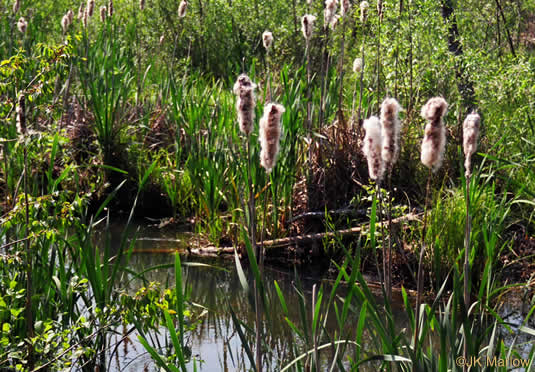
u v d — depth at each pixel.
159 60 11.45
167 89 9.34
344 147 7.55
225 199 7.45
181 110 8.52
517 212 7.02
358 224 7.04
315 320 3.44
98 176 8.29
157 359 3.60
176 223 8.10
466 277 3.31
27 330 4.14
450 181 7.38
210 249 7.26
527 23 13.64
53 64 4.35
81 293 4.37
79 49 9.48
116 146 8.50
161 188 8.43
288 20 12.98
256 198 7.17
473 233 5.96
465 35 10.77
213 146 7.94
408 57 8.23
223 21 13.31
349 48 10.48
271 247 7.06
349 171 7.48
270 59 10.37
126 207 8.48
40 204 4.11
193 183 7.83
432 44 8.20
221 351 5.11
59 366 3.93
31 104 4.51
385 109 3.02
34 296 4.15
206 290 6.38
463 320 3.31
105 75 8.73
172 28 13.11
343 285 6.46
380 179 3.13
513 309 5.77
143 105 9.65
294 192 7.48
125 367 4.70
